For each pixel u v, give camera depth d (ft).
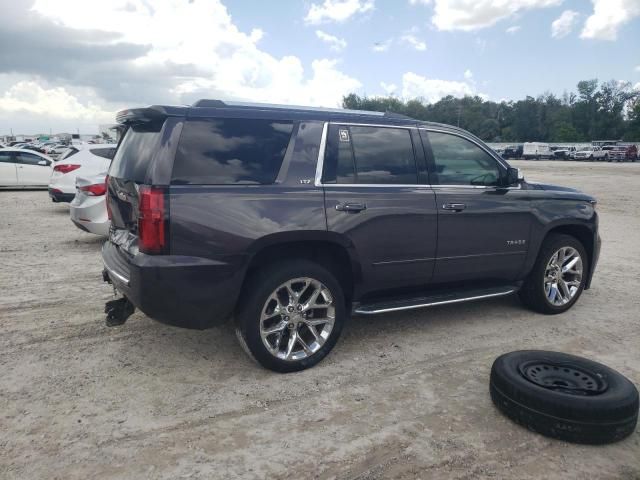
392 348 14.12
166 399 11.13
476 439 9.88
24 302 17.43
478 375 12.62
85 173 34.71
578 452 9.56
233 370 12.56
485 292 15.64
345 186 12.80
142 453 9.23
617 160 188.44
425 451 9.47
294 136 12.35
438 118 410.31
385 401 11.25
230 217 11.19
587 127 387.14
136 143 12.35
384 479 8.70
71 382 11.82
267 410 10.78
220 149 11.50
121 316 12.56
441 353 13.87
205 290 11.10
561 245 16.78
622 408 9.67
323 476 8.75
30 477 8.52
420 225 13.83
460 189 14.78
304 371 12.59
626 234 33.45
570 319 16.78
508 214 15.51
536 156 212.23
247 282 11.99
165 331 14.96
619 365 13.28
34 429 9.89
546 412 9.86
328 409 10.88
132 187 11.41
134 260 10.89
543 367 11.23
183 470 8.80
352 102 349.41
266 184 11.83
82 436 9.70
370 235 13.04
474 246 14.97
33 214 38.34
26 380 11.87
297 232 11.90
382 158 13.60
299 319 12.42
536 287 16.74
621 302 18.71
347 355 13.60
